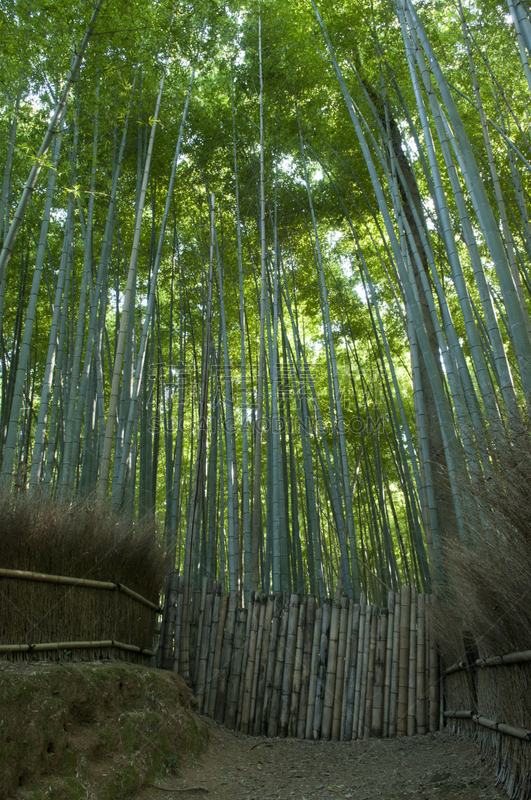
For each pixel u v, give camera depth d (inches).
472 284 292.7
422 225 199.9
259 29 244.7
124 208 284.0
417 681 156.1
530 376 100.6
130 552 139.0
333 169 291.1
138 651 144.6
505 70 226.8
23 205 149.6
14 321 330.0
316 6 231.8
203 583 179.9
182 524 332.5
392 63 235.8
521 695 83.4
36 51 178.4
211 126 272.5
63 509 121.6
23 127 236.7
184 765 114.3
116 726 103.2
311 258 338.3
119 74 191.2
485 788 91.1
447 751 124.3
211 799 102.0
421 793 97.3
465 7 221.6
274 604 173.0
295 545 280.5
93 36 181.6
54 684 93.3
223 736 149.5
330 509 405.4
